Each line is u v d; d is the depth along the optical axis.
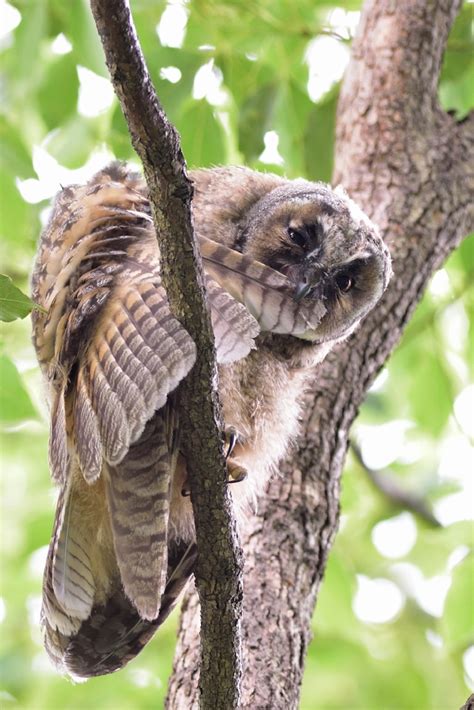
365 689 15.07
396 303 10.56
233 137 12.63
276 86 11.37
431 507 16.69
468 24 12.54
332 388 10.07
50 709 14.84
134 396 6.58
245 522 9.39
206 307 6.49
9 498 16.08
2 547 15.87
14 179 11.92
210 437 6.61
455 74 12.38
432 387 13.95
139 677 15.11
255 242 9.27
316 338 9.14
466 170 11.29
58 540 7.52
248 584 8.99
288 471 9.65
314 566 9.30
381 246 10.02
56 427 7.56
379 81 11.49
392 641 16.05
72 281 7.70
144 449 6.98
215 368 6.58
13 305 6.40
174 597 8.18
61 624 7.84
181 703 8.48
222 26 11.97
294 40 12.05
